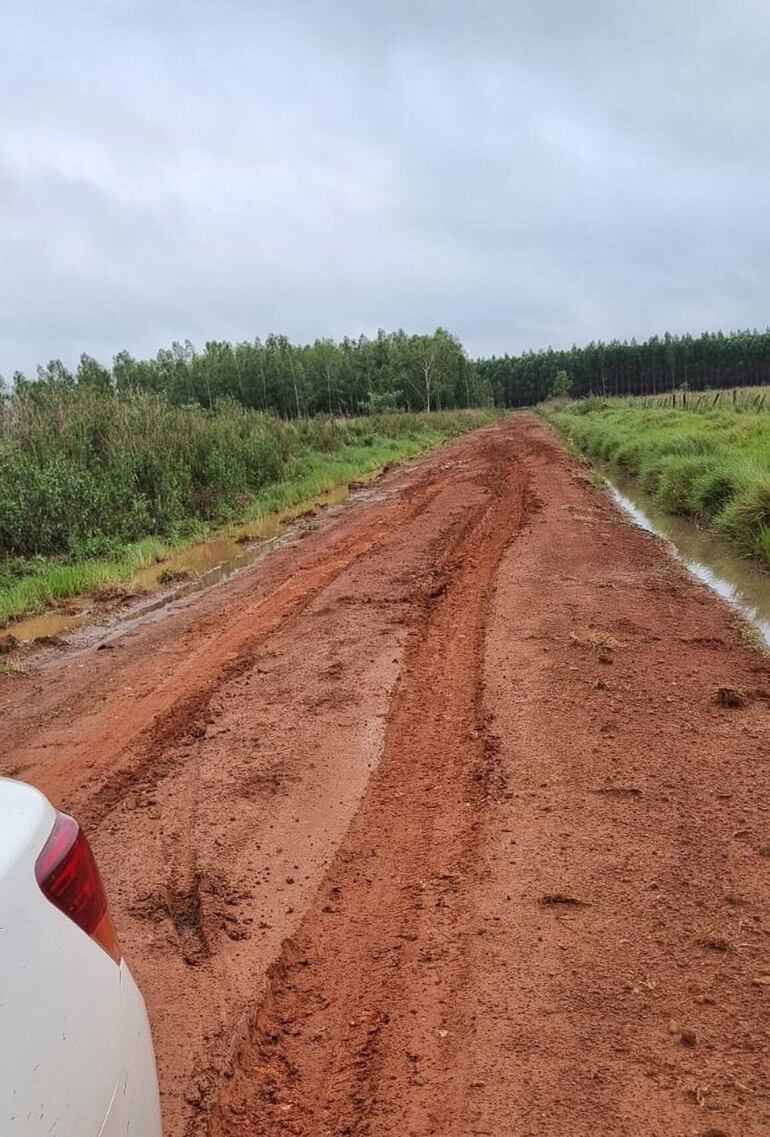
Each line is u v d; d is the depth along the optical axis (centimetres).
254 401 7338
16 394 1709
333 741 541
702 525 1317
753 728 515
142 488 1634
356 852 413
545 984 307
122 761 536
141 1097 185
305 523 1631
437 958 329
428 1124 252
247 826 441
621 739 507
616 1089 258
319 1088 271
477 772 483
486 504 1627
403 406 8375
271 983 321
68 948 180
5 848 183
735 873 368
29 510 1345
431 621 807
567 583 910
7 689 734
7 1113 150
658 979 306
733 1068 263
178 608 1002
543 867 382
